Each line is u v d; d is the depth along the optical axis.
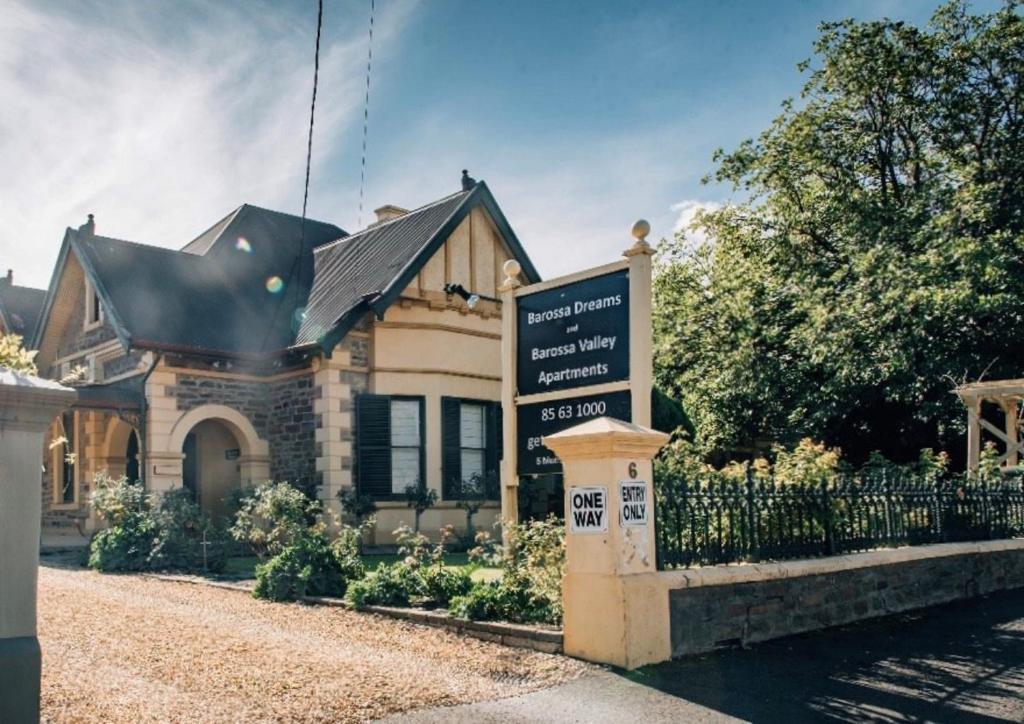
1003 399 15.16
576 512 7.09
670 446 10.30
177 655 6.76
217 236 21.17
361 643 7.43
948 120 20.83
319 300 18.61
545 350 9.66
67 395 4.35
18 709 4.08
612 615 6.73
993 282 18.05
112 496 14.27
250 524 13.79
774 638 7.91
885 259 19.34
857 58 21.27
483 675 6.38
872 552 9.48
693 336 23.75
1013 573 12.19
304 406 17.11
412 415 17.48
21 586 4.20
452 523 17.48
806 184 23.70
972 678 6.57
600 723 5.30
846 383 19.83
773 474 10.24
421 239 18.03
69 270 19.25
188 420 16.64
